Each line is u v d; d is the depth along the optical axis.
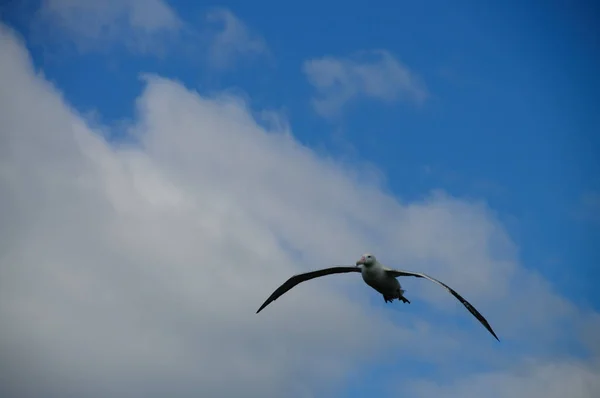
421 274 17.08
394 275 17.91
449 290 16.34
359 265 17.84
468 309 16.02
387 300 18.52
